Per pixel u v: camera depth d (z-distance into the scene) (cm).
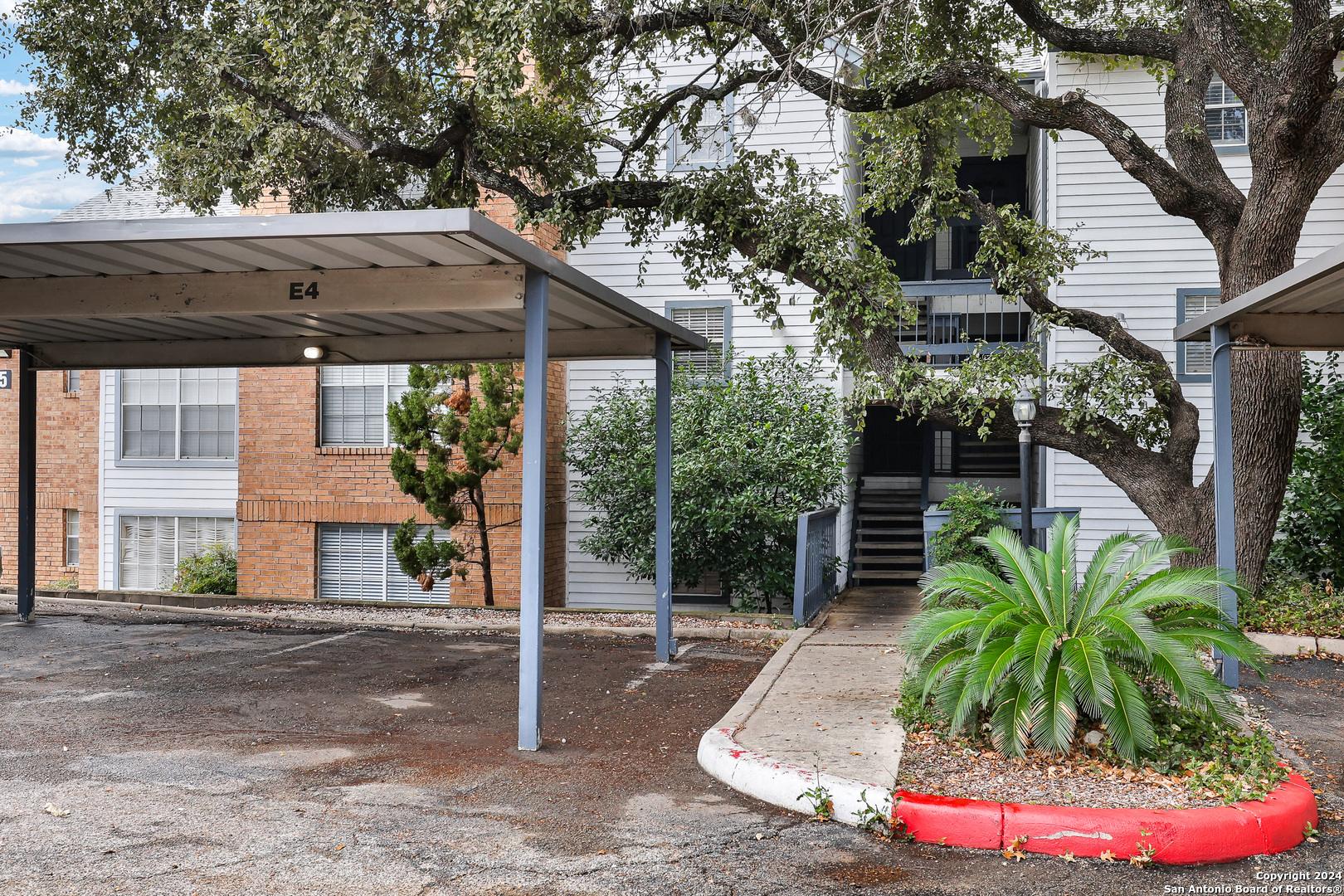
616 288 1529
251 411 1544
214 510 1677
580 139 1286
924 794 502
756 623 1162
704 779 579
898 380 1051
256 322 937
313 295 698
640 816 512
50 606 1310
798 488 1341
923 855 462
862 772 532
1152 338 1405
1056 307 1126
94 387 1905
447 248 626
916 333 1716
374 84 1088
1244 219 988
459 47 963
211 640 1066
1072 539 643
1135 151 1015
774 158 1213
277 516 1529
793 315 1485
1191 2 1017
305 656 976
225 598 1360
